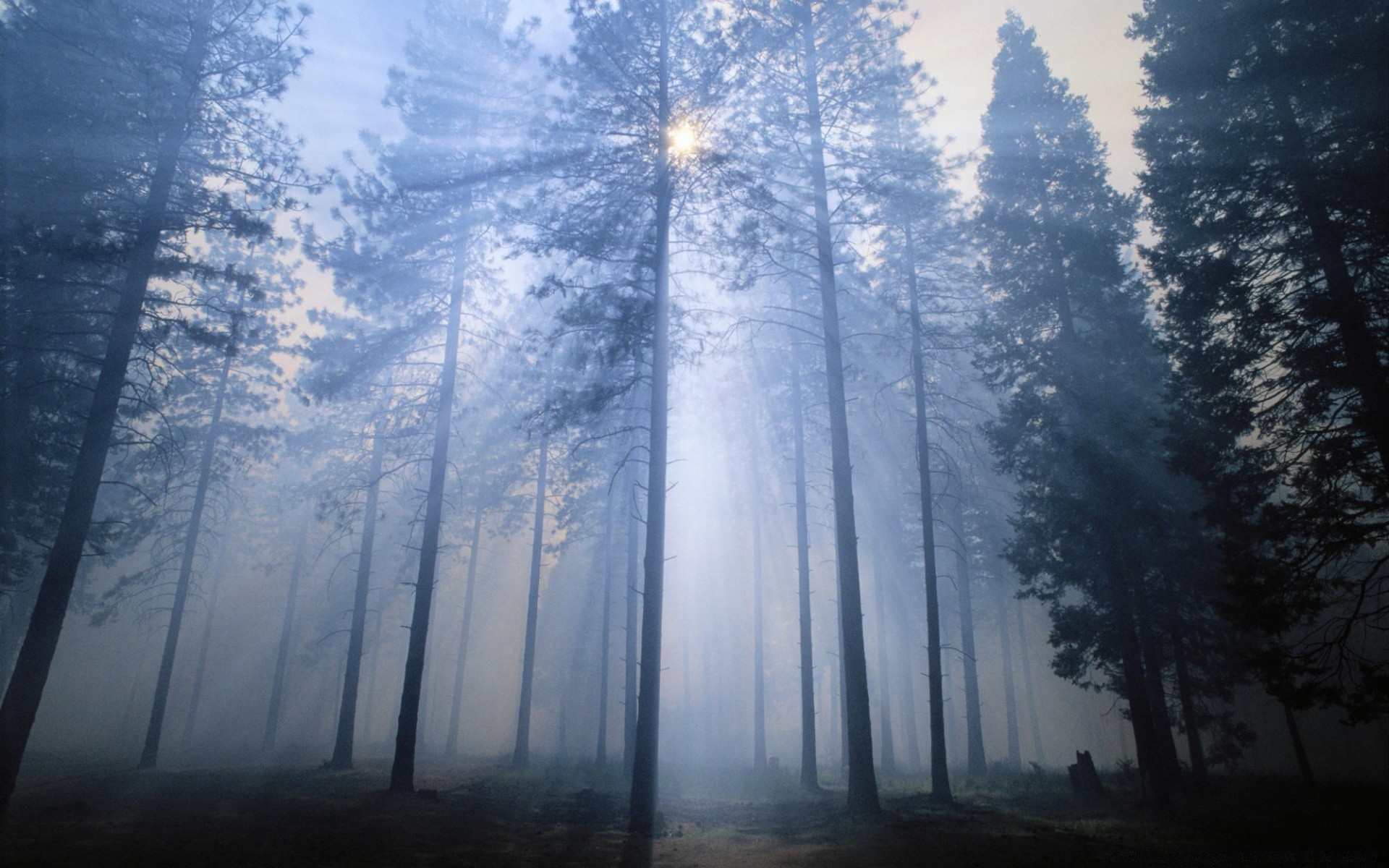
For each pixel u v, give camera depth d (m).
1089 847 11.86
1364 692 12.09
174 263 14.84
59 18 14.59
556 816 15.37
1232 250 14.30
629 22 16.38
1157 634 22.94
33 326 17.53
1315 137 13.50
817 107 18.36
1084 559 20.02
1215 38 14.66
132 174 15.08
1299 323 13.30
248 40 15.24
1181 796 19.34
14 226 14.30
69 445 19.53
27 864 9.52
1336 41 12.85
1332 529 12.67
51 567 13.30
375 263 19.56
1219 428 14.11
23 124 14.66
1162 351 15.09
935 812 16.22
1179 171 14.65
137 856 10.09
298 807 14.30
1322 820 14.18
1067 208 21.08
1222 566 14.24
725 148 17.03
